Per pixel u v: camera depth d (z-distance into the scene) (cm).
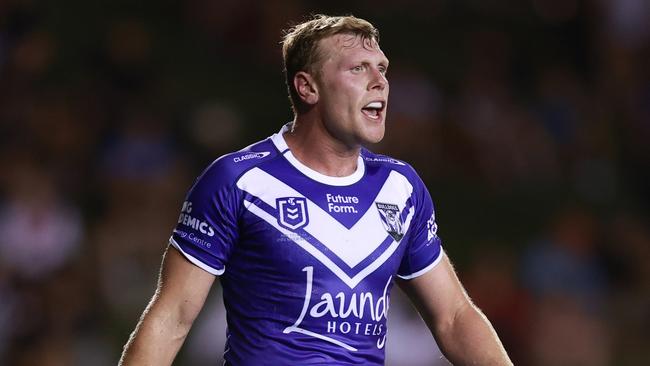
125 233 4250
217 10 5906
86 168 4528
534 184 5459
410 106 5219
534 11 6456
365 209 1500
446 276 1620
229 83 5709
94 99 4709
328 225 1473
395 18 6212
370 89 1491
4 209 4022
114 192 4400
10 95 4647
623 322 4559
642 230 5141
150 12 6003
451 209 5178
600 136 5706
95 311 3897
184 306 1484
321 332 1463
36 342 3588
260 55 5831
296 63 1521
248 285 1482
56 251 4019
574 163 5597
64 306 3684
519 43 6162
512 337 3962
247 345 1480
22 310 3653
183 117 4912
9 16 4884
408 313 3584
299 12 5881
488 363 1581
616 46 5891
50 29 5672
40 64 4903
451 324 1612
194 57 5822
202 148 4847
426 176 5200
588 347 4122
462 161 5362
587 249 4469
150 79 4959
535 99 5691
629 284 4738
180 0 6069
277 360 1459
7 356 3584
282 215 1468
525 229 5181
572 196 5453
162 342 1474
